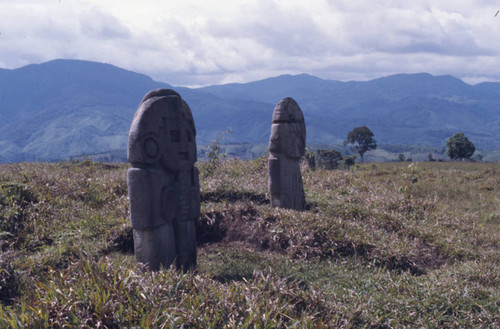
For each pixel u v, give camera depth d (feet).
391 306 18.16
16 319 13.15
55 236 26.68
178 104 22.79
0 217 27.43
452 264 25.88
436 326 17.16
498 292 20.01
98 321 13.17
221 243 29.09
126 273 15.70
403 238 28.86
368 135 245.24
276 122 34.45
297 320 14.35
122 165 60.13
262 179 43.86
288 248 26.58
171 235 22.50
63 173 41.45
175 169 22.58
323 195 39.45
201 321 13.52
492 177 58.85
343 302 18.40
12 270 18.25
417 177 60.34
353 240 26.35
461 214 37.47
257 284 16.93
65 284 15.24
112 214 30.53
